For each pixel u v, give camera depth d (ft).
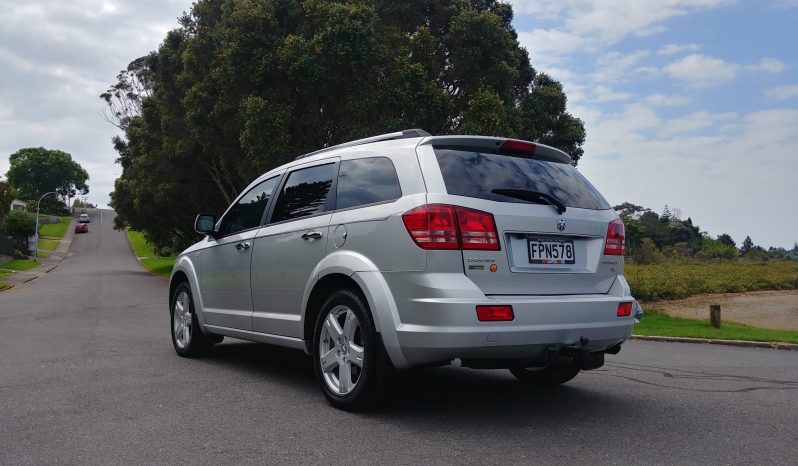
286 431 13.39
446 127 66.03
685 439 13.03
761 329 42.86
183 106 77.71
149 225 141.08
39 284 105.60
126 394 16.93
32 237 219.82
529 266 14.01
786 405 16.43
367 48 58.03
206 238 22.68
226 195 92.89
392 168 14.84
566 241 14.76
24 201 430.61
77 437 13.05
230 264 20.07
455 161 14.25
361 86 59.62
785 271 97.91
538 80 78.02
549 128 74.33
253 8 61.72
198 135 71.20
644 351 29.32
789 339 35.12
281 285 17.43
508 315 13.09
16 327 35.42
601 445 12.53
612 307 14.69
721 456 11.93
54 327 35.06
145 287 88.99
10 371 20.70
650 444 12.65
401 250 13.65
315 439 12.82
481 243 13.35
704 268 105.81
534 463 11.40
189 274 22.59
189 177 99.76
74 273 150.82
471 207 13.47
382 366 13.99
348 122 61.77
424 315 13.08
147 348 25.64
